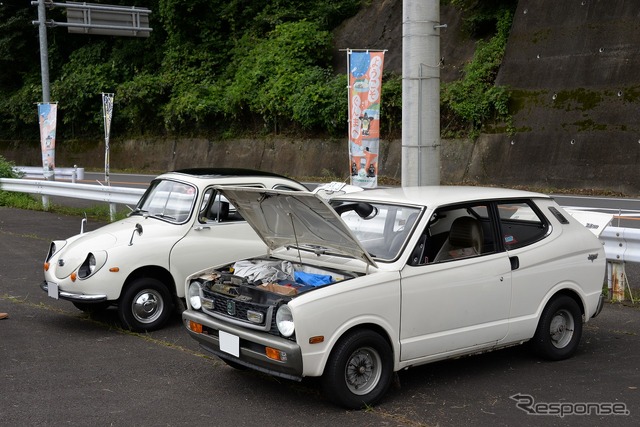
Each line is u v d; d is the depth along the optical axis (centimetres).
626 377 602
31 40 4166
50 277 764
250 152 3130
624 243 824
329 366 520
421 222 571
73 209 1727
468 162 2369
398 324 546
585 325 761
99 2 3762
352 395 529
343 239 559
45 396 570
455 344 577
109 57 3947
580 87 2170
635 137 1995
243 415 528
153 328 762
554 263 632
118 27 1972
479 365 640
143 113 3638
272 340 515
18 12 4016
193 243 780
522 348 688
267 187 825
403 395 565
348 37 3130
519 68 2348
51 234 1385
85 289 732
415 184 926
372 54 1095
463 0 2761
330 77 2972
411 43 912
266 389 584
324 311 511
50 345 711
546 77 2264
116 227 809
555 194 2019
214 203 803
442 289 565
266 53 3219
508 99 2322
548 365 637
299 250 627
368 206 609
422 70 911
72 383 600
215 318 580
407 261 554
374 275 541
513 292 606
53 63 4144
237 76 3297
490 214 611
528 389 575
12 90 4272
